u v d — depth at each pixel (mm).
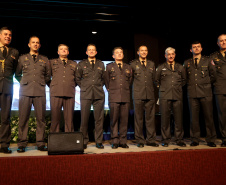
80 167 2406
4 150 2670
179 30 4984
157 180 2512
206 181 2586
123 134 3152
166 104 3254
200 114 4090
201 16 4531
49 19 4938
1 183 2260
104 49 5645
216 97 3223
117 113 3160
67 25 5230
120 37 5684
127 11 4746
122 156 2494
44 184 2326
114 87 3178
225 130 3150
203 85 3238
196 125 3277
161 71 3373
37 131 3002
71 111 3178
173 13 4625
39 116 2994
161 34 5430
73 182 2377
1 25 4961
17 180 2289
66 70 3217
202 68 3273
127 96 3191
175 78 3301
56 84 3127
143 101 3273
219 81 3201
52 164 2367
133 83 3344
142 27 5266
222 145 3039
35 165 2336
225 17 4402
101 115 3164
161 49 5422
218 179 2604
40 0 4309
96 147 3123
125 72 3248
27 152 2742
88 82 3154
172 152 2590
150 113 3293
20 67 3016
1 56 2844
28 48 5262
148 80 3297
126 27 5348
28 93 2918
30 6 4531
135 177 2482
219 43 3252
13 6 4477
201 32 4777
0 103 2814
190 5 4398
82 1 4375
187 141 3662
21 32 5238
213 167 2617
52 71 3217
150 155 2545
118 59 3295
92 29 5406
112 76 3213
